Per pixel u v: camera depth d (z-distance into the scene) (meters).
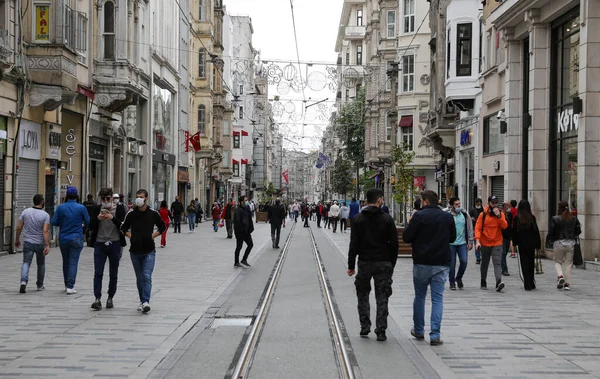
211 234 36.88
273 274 17.48
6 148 21.58
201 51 58.66
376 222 9.27
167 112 46.38
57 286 14.30
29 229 13.41
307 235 38.91
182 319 10.66
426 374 7.36
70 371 7.34
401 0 49.56
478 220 14.48
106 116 31.53
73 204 13.35
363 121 73.56
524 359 8.10
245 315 11.25
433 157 48.19
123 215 18.53
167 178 47.31
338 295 13.78
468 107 31.97
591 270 18.03
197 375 7.32
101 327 9.90
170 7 46.56
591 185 18.59
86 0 28.53
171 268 18.61
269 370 7.57
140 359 7.96
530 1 21.55
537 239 14.45
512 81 25.14
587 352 8.47
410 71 49.09
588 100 18.58
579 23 20.11
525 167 24.75
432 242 8.97
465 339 9.28
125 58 31.22
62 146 26.97
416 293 9.23
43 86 23.06
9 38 21.64
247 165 104.62
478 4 30.95
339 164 82.31
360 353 8.43
